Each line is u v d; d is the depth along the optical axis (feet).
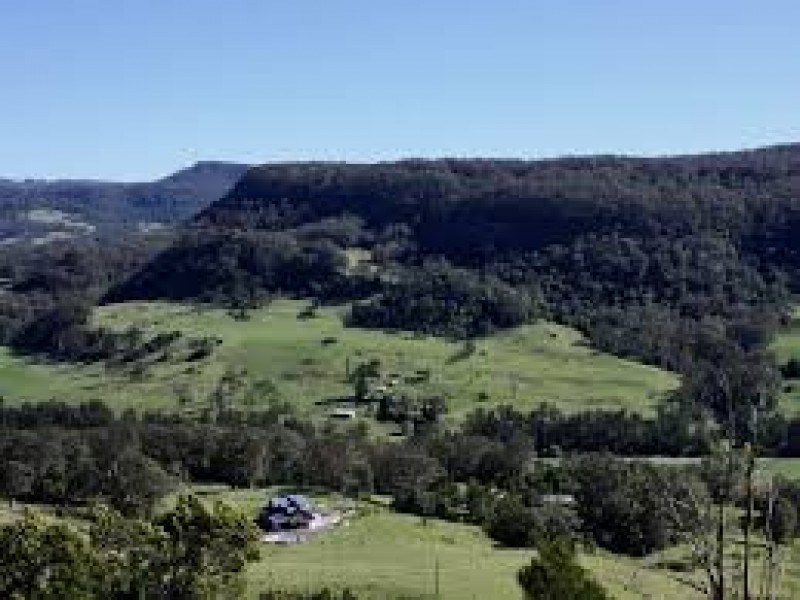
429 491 548.72
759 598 67.41
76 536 239.91
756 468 67.87
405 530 467.52
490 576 371.56
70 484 527.40
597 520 449.06
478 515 516.73
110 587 240.94
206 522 249.34
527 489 544.21
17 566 233.35
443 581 357.00
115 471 524.93
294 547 424.46
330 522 475.72
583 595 180.65
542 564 183.73
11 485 524.52
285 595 293.84
